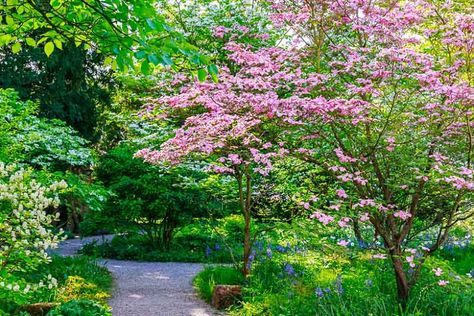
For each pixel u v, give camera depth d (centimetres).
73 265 951
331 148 611
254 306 658
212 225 1134
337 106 521
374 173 624
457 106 564
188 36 1262
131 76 1139
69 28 464
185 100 653
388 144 562
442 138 568
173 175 1301
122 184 1301
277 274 801
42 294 698
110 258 1373
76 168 1512
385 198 585
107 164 1359
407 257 540
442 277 580
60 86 1753
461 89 516
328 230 642
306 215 819
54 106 1716
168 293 882
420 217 702
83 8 446
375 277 676
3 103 880
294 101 541
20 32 478
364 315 542
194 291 899
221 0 1266
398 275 575
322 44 652
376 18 588
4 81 1623
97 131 2052
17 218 512
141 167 1341
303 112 555
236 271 875
